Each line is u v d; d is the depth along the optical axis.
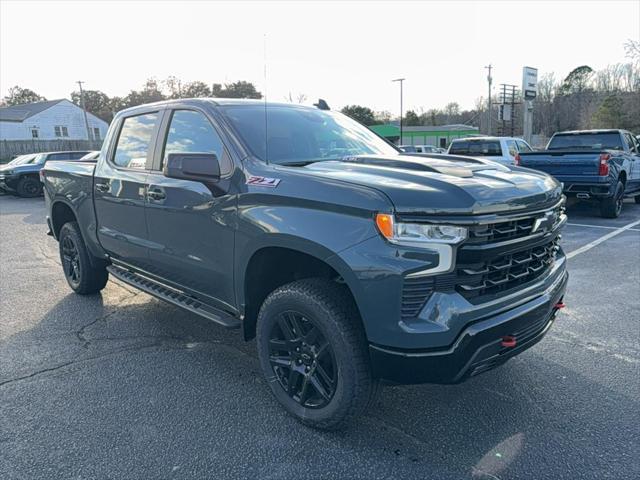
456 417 3.09
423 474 2.58
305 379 2.91
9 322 4.78
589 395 3.33
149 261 4.05
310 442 2.85
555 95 72.12
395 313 2.43
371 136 4.23
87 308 5.18
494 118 70.19
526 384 3.48
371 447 2.80
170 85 72.50
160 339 4.35
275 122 3.61
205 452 2.77
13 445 2.83
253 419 3.08
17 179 18.69
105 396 3.37
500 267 2.62
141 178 3.96
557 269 3.20
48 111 53.94
